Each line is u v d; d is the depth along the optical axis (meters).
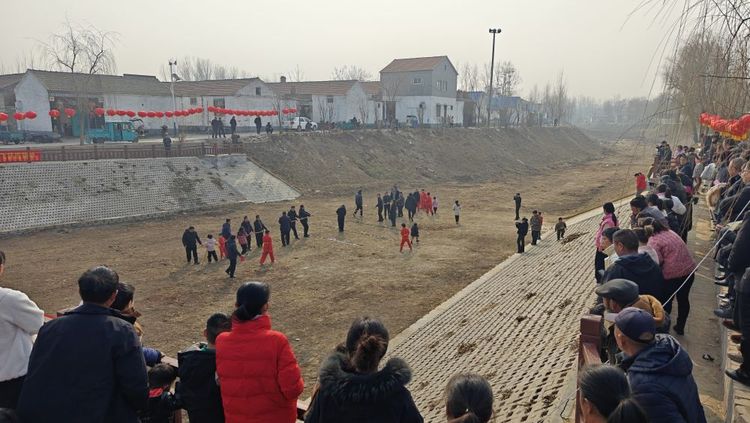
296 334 14.34
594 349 4.86
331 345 13.62
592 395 2.87
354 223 29.17
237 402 3.73
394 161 47.28
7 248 22.23
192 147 34.50
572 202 37.31
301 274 19.66
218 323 4.34
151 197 29.59
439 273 19.88
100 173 29.25
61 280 18.33
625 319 3.63
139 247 22.97
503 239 25.47
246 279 18.97
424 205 32.22
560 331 10.97
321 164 41.56
